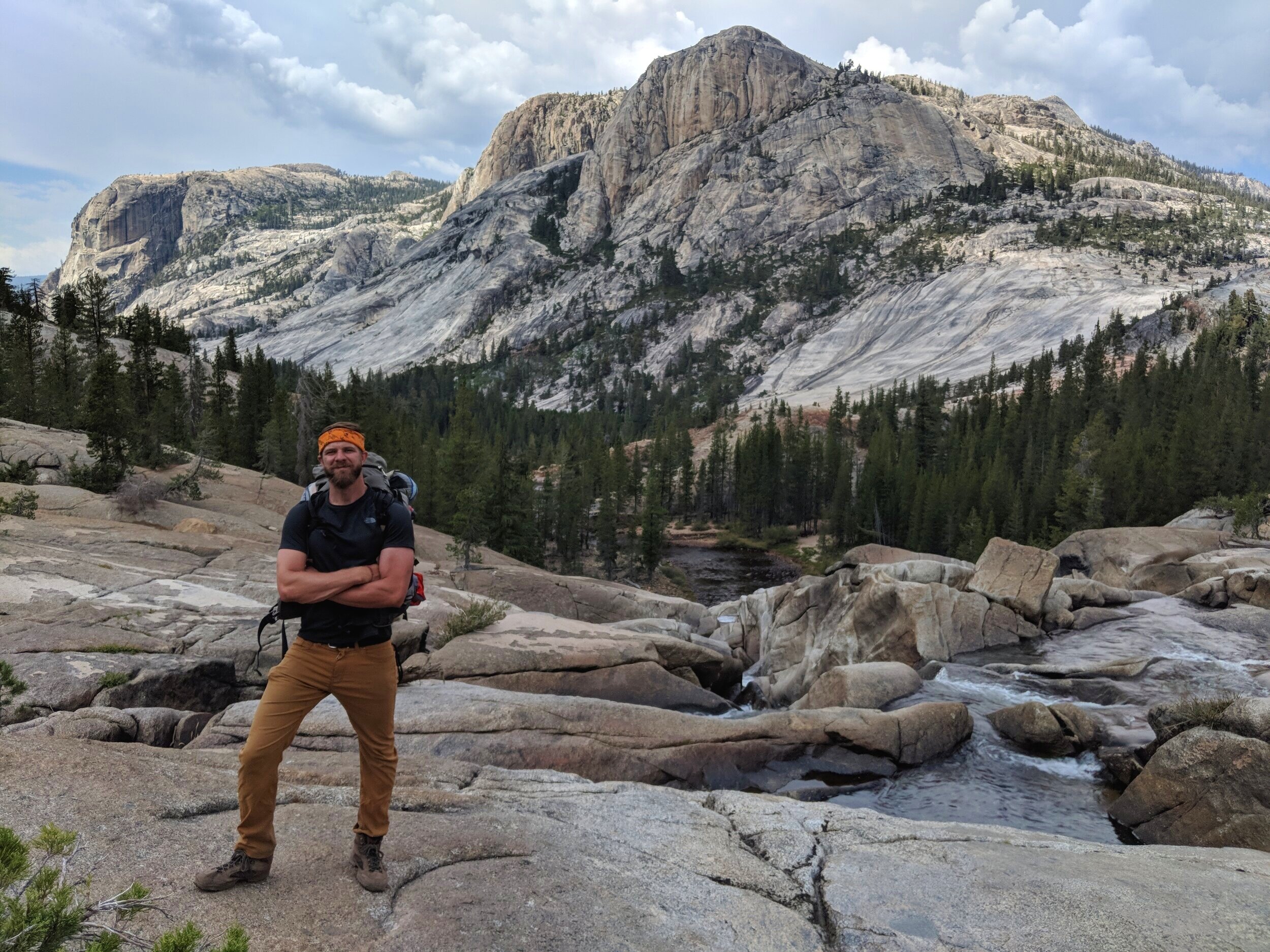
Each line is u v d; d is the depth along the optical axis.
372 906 3.04
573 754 9.11
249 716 8.62
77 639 11.60
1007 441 101.06
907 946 3.74
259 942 2.63
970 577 18.73
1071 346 173.00
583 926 3.29
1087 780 10.50
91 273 80.81
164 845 3.17
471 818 4.44
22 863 2.11
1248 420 71.25
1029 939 3.80
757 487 97.25
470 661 13.01
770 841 5.15
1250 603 18.78
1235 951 3.68
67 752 3.82
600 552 70.25
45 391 49.72
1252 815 7.80
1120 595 20.06
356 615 3.12
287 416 66.00
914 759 10.96
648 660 14.25
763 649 22.11
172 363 70.94
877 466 87.06
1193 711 9.44
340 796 4.36
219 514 28.64
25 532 18.14
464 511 35.88
